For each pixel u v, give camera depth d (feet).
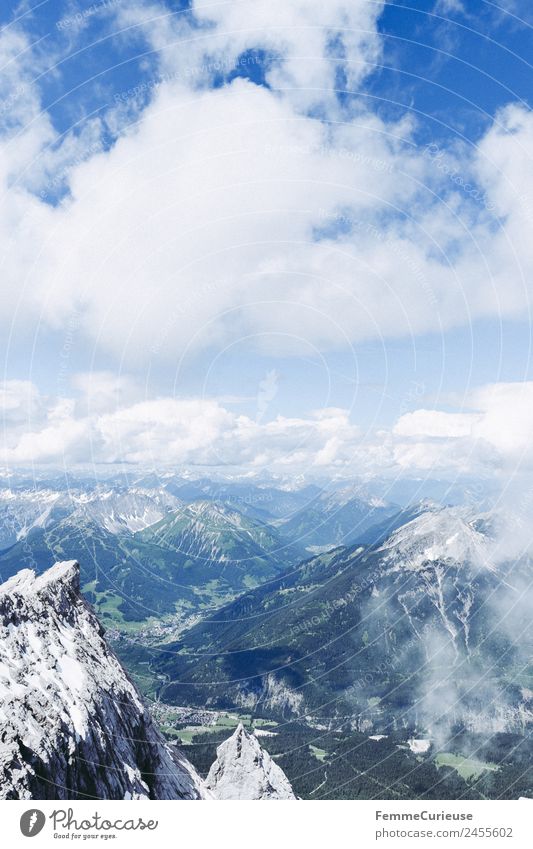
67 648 152.35
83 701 130.62
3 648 127.65
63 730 114.11
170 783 161.99
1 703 106.52
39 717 110.83
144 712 170.81
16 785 93.25
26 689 117.70
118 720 145.89
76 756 112.06
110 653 179.63
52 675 132.46
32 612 154.10
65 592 180.55
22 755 98.58
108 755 127.13
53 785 101.65
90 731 123.54
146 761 154.30
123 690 163.02
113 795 118.62
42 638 146.20
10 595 149.07
